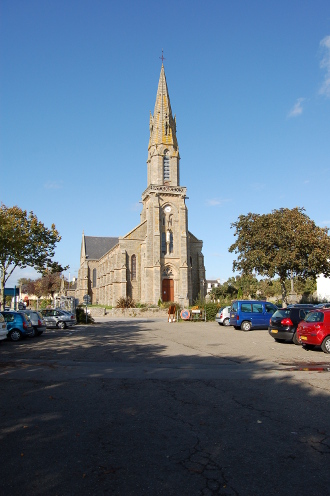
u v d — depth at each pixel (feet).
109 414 26.50
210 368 43.98
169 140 200.75
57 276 252.62
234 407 28.04
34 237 109.81
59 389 34.09
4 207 109.81
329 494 15.81
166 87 207.10
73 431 23.09
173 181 198.70
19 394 32.32
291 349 59.11
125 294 193.36
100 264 279.69
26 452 19.98
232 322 94.22
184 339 74.95
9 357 53.42
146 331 94.48
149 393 32.45
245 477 17.20
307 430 23.04
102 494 15.81
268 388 33.86
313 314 56.08
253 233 116.37
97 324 123.75
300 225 108.37
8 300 248.32
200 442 21.25
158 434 22.53
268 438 21.79
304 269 114.62
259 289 249.34
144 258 193.77
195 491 16.01
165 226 195.00
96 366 45.73
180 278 189.78
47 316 105.81
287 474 17.47
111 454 19.67
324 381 36.27
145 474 17.51
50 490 16.14
